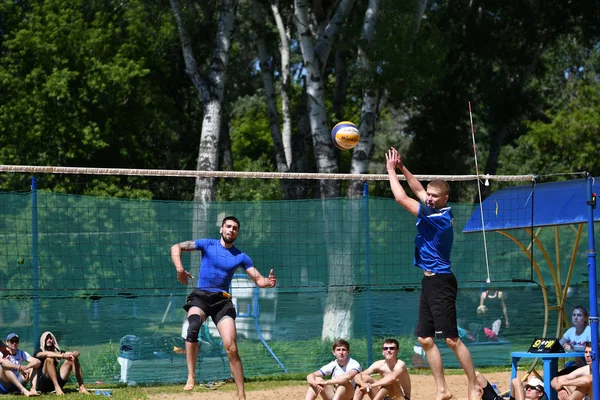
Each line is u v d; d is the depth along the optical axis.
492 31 28.39
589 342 10.82
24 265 14.62
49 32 29.36
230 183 30.50
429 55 21.36
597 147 38.09
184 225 16.05
